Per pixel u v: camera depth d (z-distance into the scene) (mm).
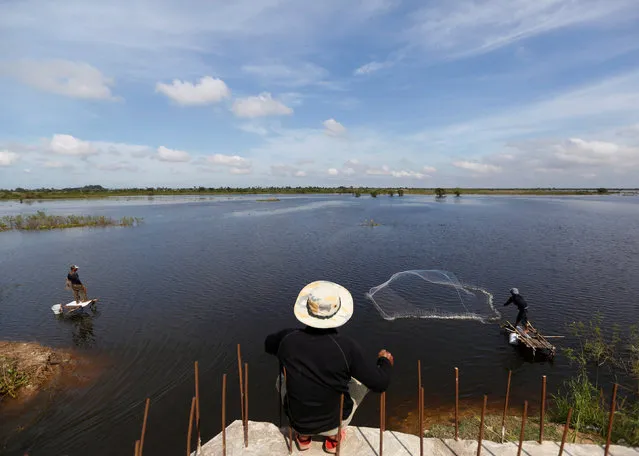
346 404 3797
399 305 15914
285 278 20922
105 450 8008
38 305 17062
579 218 51562
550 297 17156
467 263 23844
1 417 8992
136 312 16000
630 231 38000
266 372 11047
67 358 11852
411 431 8195
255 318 15219
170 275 21828
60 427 8695
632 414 7285
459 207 74938
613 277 20375
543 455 4266
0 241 34438
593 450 4398
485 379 10492
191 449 7961
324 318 3484
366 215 56875
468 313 15062
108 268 23656
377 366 3613
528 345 11836
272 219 51906
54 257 27141
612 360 11398
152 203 94250
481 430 4004
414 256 26125
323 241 32875
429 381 10438
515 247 29219
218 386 10359
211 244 31812
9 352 11734
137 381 10633
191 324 14641
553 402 9211
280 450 3982
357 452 3975
